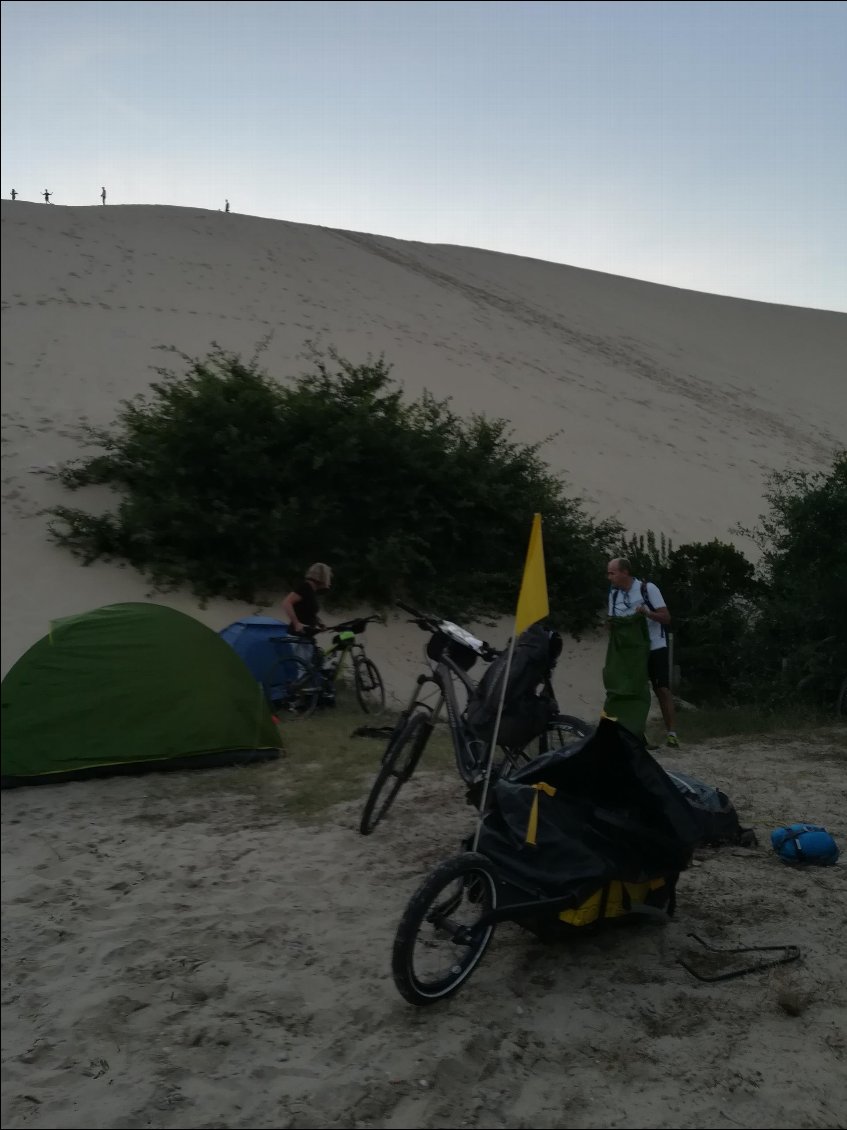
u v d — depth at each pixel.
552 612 14.23
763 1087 3.47
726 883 5.32
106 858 5.50
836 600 10.90
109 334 19.50
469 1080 3.47
